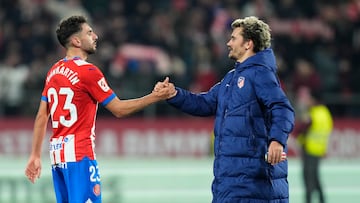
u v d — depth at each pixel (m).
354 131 53.75
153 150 51.28
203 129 52.00
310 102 46.00
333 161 52.16
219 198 22.89
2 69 54.59
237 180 22.67
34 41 59.09
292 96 53.31
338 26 64.06
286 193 23.44
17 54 57.94
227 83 23.64
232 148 22.80
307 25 63.41
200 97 24.45
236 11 62.28
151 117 51.88
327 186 49.75
